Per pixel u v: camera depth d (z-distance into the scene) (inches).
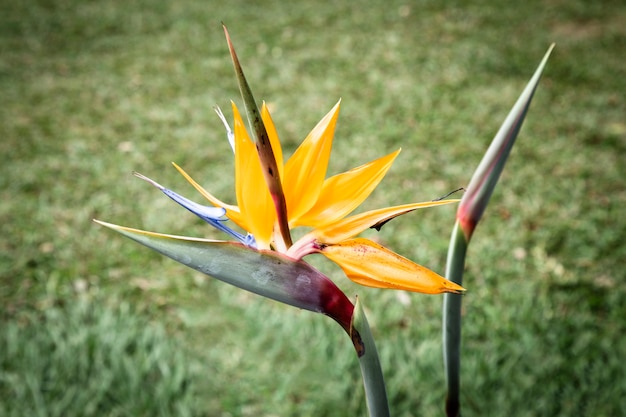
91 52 295.0
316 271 44.9
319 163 45.4
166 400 118.3
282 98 246.4
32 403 118.4
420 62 274.5
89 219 174.4
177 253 43.1
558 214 172.1
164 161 203.6
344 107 236.8
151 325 138.6
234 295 147.5
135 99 248.2
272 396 123.0
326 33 311.1
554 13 328.2
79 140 217.5
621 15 323.3
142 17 336.8
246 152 43.5
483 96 242.1
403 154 204.1
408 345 130.0
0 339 131.7
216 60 282.8
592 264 154.0
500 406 116.3
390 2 351.9
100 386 120.9
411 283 41.0
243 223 47.2
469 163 198.8
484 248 158.2
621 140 209.0
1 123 229.5
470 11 333.7
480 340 132.8
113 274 154.6
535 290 145.9
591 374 122.6
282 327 136.1
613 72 260.7
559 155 200.5
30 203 181.9
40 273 153.6
